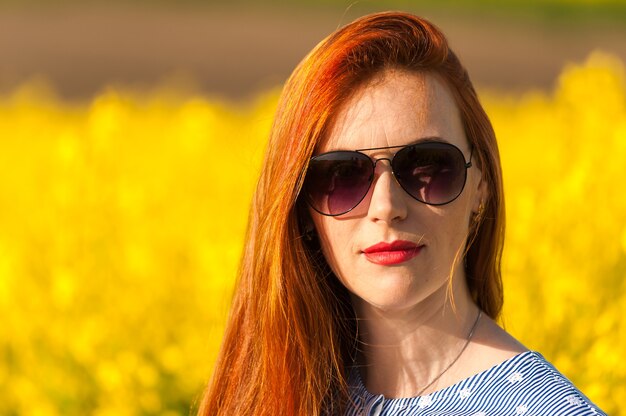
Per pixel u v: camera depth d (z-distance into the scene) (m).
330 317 2.60
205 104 9.29
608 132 7.20
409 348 2.46
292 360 2.58
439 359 2.45
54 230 6.84
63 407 5.61
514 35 25.41
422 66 2.40
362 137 2.38
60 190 6.96
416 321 2.45
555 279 4.79
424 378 2.45
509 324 4.68
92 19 26.88
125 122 10.29
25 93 13.70
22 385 5.59
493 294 2.59
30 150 10.85
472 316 2.47
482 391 2.32
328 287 2.60
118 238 6.96
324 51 2.44
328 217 2.43
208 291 5.65
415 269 2.36
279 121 2.50
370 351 2.56
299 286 2.56
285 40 24.73
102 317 5.88
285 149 2.46
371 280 2.39
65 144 7.25
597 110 7.54
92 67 22.34
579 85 7.76
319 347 2.58
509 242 5.64
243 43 24.39
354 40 2.41
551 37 25.38
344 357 2.64
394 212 2.33
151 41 24.72
